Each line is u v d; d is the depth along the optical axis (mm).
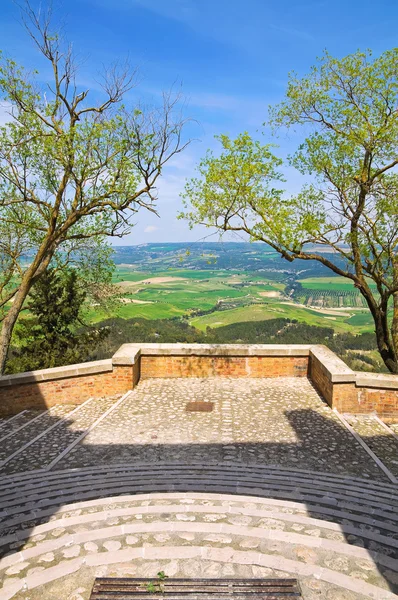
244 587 3410
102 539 4191
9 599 3359
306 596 3309
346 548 3969
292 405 10562
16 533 4535
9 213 16969
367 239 14641
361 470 7371
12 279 18750
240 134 12297
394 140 13039
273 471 7207
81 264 19656
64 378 11266
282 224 12648
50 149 13344
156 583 3469
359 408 10078
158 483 6520
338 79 13789
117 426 9547
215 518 4723
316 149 14469
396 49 12727
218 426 9414
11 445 8789
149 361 12758
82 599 3340
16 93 13742
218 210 13125
